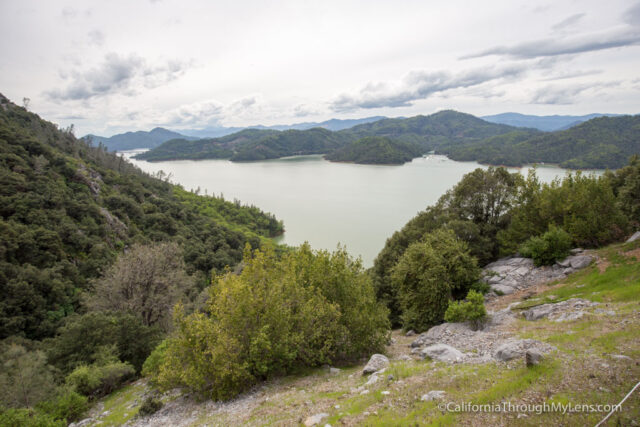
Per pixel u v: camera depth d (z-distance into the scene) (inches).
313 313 830.5
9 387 908.0
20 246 2399.1
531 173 1625.2
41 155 4045.3
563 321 709.9
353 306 931.3
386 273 1809.8
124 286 1654.8
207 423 575.8
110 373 1024.2
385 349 948.0
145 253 1763.0
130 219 4488.2
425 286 1166.3
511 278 1247.5
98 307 1611.7
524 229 1493.6
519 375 467.5
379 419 426.3
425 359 669.3
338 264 964.6
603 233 1250.0
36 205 3036.4
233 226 6451.8
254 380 759.1
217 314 764.6
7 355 1006.4
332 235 6254.9
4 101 6013.8
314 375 767.1
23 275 2094.0
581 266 1125.7
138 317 1539.1
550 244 1258.6
